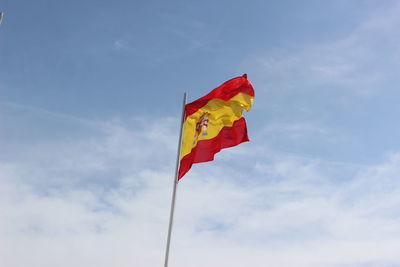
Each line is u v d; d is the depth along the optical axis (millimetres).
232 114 20453
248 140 20016
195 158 19719
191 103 21094
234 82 21172
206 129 20234
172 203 18281
